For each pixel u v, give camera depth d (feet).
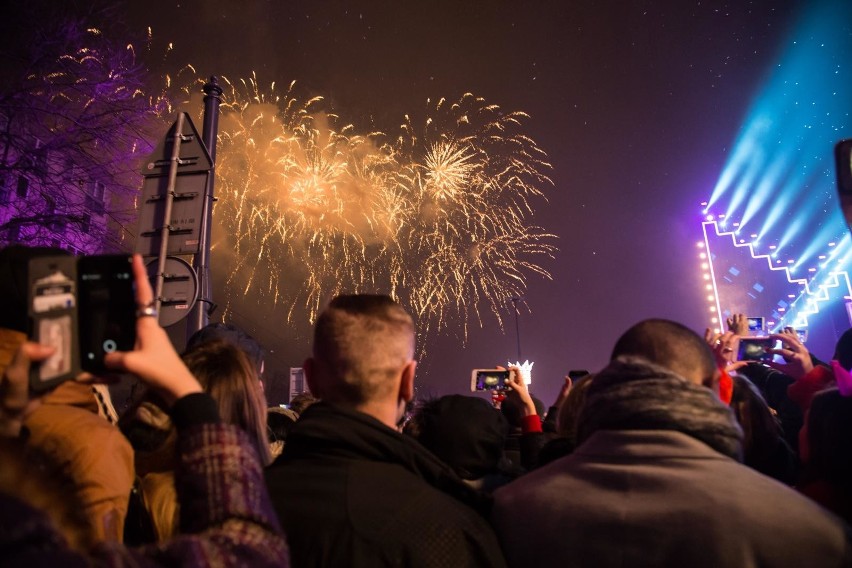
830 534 4.32
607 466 5.16
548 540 5.13
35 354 3.45
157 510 6.50
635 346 5.98
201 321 19.30
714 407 5.16
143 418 6.97
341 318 6.05
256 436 7.29
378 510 5.15
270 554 3.25
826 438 5.83
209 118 22.40
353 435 5.54
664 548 4.56
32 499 2.71
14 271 4.71
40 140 44.16
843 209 5.26
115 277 3.87
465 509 5.47
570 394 8.22
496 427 9.11
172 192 16.58
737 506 4.50
